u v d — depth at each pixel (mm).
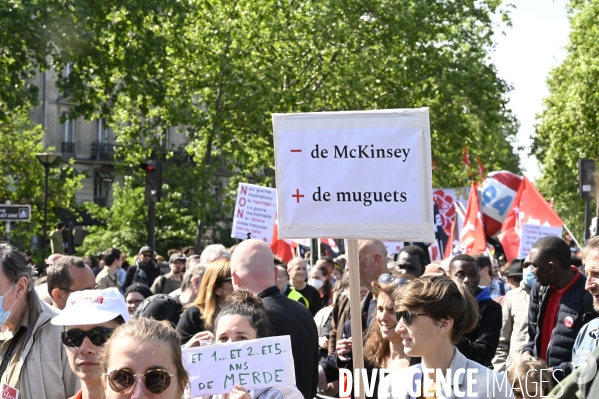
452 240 18750
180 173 33438
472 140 38625
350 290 5199
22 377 5102
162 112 33375
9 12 20781
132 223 39219
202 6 31969
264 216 13969
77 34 21688
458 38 37875
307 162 5363
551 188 47562
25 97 22141
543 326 7012
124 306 4676
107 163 56812
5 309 4992
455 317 4312
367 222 5262
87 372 4527
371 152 5266
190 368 4586
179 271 13539
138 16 23109
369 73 35312
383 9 35656
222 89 32844
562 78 37031
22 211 16641
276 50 33438
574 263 9156
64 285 5957
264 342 4629
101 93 24359
